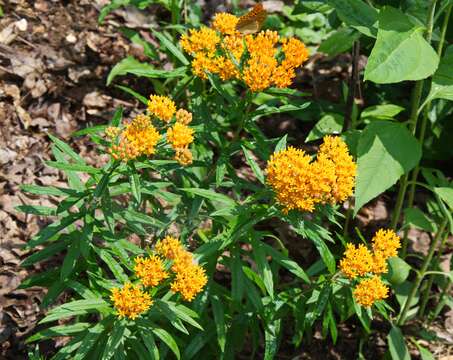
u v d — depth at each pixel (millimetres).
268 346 869
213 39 875
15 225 1028
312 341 1013
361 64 1235
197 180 893
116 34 1244
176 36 1142
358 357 1007
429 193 1185
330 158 814
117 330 778
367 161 858
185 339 895
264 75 830
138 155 793
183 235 880
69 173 850
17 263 999
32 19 1226
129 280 802
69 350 802
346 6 866
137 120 783
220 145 901
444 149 1131
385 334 1028
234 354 939
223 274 1036
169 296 814
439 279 1032
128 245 826
